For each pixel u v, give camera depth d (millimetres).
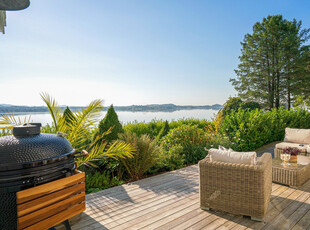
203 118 11945
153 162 4715
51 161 2076
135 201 3412
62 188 2105
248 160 2916
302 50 21562
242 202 2840
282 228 2609
